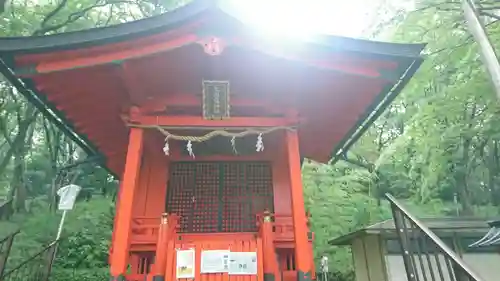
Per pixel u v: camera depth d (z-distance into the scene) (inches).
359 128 295.3
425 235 152.9
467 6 145.5
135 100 232.2
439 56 387.5
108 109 250.4
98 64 201.9
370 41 207.8
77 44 194.7
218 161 281.9
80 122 264.5
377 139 744.3
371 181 721.0
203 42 207.2
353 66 216.5
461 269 132.6
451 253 135.6
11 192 581.0
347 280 544.7
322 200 666.2
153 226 239.6
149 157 277.1
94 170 723.4
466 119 418.6
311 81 233.0
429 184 486.9
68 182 646.5
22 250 486.3
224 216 265.1
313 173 729.0
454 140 426.6
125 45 203.3
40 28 482.0
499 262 360.2
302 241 207.8
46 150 750.5
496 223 236.5
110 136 292.2
